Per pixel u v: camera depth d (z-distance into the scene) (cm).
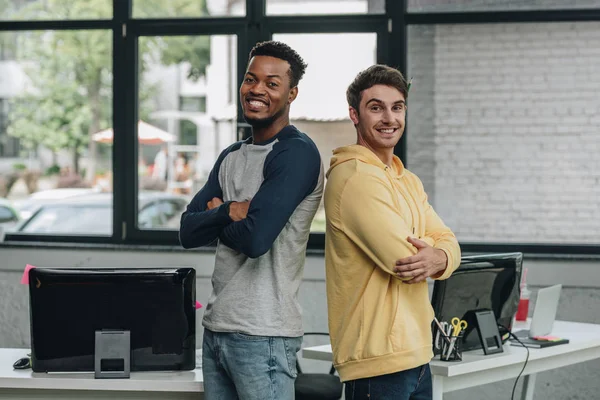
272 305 276
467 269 334
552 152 498
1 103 557
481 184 503
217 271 284
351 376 274
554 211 500
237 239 269
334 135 507
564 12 492
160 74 534
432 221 302
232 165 289
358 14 506
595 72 494
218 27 522
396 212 272
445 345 331
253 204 268
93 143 548
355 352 272
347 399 281
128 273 300
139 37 533
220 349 279
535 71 498
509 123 500
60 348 301
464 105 502
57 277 298
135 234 537
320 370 511
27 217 551
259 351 273
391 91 282
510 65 498
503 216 502
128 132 538
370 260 275
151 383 296
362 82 284
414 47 504
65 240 541
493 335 346
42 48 549
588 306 489
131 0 532
